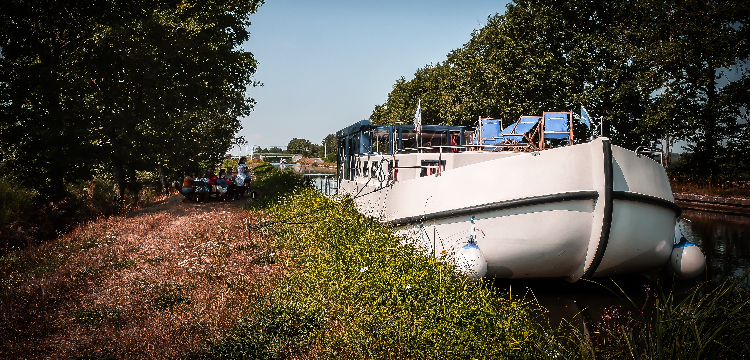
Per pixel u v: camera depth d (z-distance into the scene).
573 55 24.91
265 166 52.03
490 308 5.61
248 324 5.47
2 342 5.14
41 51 16.33
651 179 8.03
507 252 8.07
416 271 6.76
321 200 14.84
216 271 7.78
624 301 7.72
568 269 8.33
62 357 4.80
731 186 23.52
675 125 25.12
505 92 26.86
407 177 10.92
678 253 8.48
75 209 14.41
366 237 8.90
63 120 15.11
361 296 6.25
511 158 7.97
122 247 9.66
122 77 18.89
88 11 16.22
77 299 6.54
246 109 29.80
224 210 15.18
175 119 22.00
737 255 10.27
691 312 4.56
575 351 4.95
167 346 4.99
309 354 4.96
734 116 25.20
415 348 4.90
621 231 7.67
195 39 20.08
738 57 24.06
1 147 14.49
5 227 10.95
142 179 29.39
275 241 10.05
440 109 38.16
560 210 7.58
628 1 26.27
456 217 8.59
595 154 7.44
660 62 24.28
